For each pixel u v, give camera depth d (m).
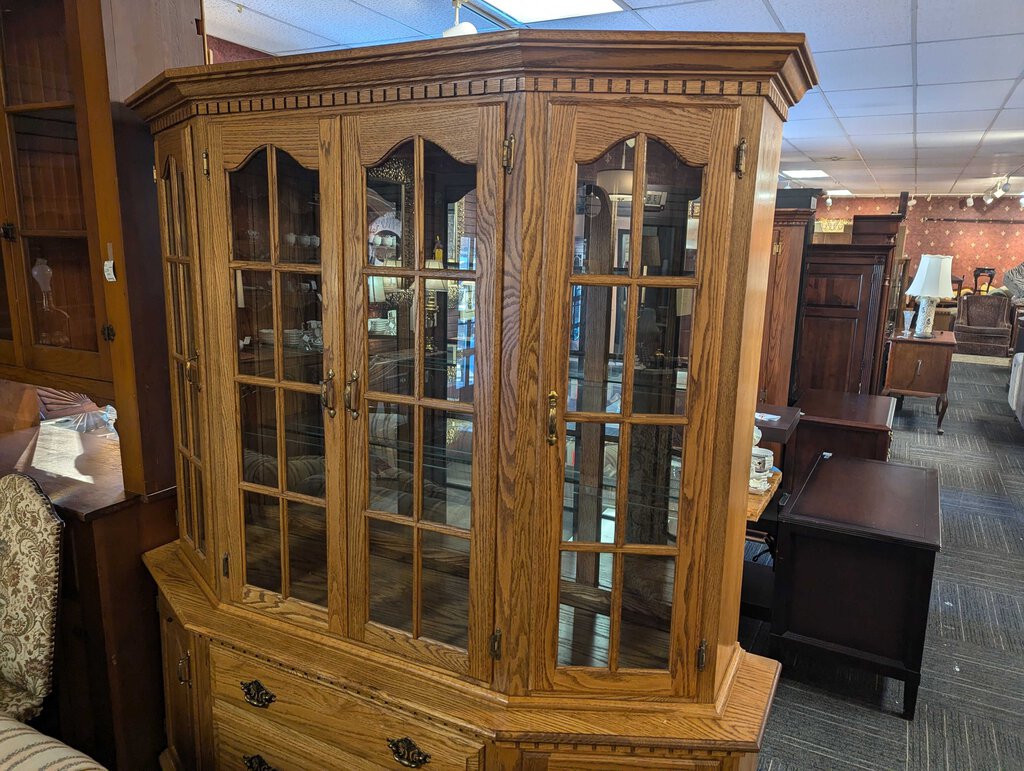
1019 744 2.12
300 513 1.47
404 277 1.24
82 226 1.72
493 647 1.27
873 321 4.17
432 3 2.82
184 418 1.68
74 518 1.70
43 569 1.57
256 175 1.36
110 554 1.75
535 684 1.27
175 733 1.80
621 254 1.12
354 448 1.34
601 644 1.26
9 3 1.70
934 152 6.56
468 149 1.13
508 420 1.18
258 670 1.49
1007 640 2.70
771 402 3.78
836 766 2.02
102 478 1.92
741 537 1.37
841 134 5.62
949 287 5.86
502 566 1.23
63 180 1.72
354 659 1.41
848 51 3.36
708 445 1.16
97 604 1.76
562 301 1.12
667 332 1.14
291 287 1.37
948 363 5.78
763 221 1.18
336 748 1.42
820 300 4.29
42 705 1.61
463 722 1.24
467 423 1.23
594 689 1.26
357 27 3.15
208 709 1.61
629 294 1.12
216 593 1.59
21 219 1.81
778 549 2.35
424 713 1.28
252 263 1.39
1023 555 3.48
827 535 2.24
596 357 1.16
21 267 1.84
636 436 1.18
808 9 2.80
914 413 6.60
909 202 11.62
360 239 1.26
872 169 7.96
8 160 1.78
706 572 1.20
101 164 1.60
